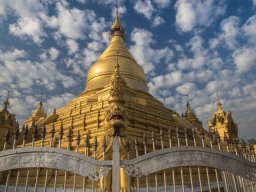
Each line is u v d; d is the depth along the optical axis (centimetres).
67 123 2711
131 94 3081
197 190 1466
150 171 777
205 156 866
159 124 2672
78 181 1514
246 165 931
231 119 3272
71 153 770
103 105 2730
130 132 2083
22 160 770
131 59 4172
